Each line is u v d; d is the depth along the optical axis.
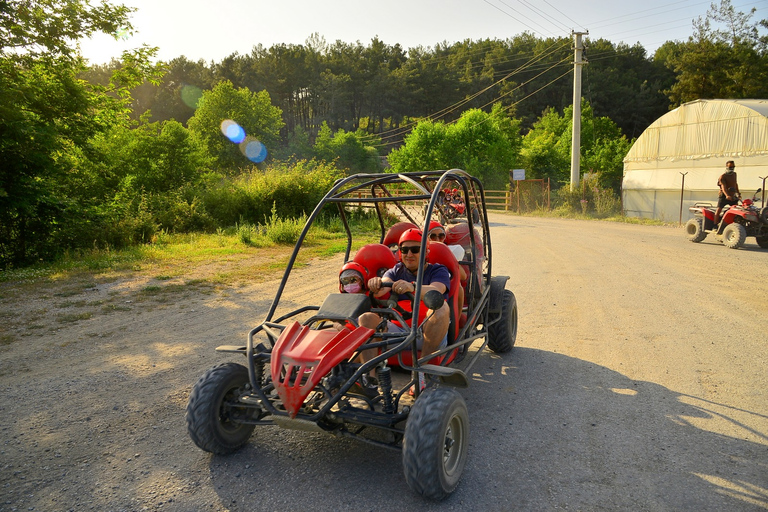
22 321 7.59
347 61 116.81
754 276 10.79
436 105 108.94
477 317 5.23
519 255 14.16
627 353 6.25
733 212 15.23
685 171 26.11
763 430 4.29
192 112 110.56
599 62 98.81
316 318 4.02
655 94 89.25
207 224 19.16
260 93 71.12
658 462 3.81
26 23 13.03
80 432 4.32
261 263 12.61
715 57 47.78
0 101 11.80
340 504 3.33
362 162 73.94
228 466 3.80
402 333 3.84
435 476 3.16
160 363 5.93
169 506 3.32
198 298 9.09
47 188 13.26
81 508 3.30
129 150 22.30
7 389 5.19
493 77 110.50
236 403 3.79
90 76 85.69
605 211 30.06
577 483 3.56
